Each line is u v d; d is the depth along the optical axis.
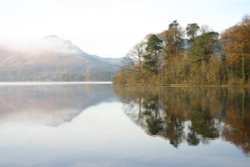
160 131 29.73
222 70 106.94
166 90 92.94
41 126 33.34
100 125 33.66
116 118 38.88
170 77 120.56
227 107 45.72
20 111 47.38
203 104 50.31
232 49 101.75
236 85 103.81
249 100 54.94
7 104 58.94
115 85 147.25
